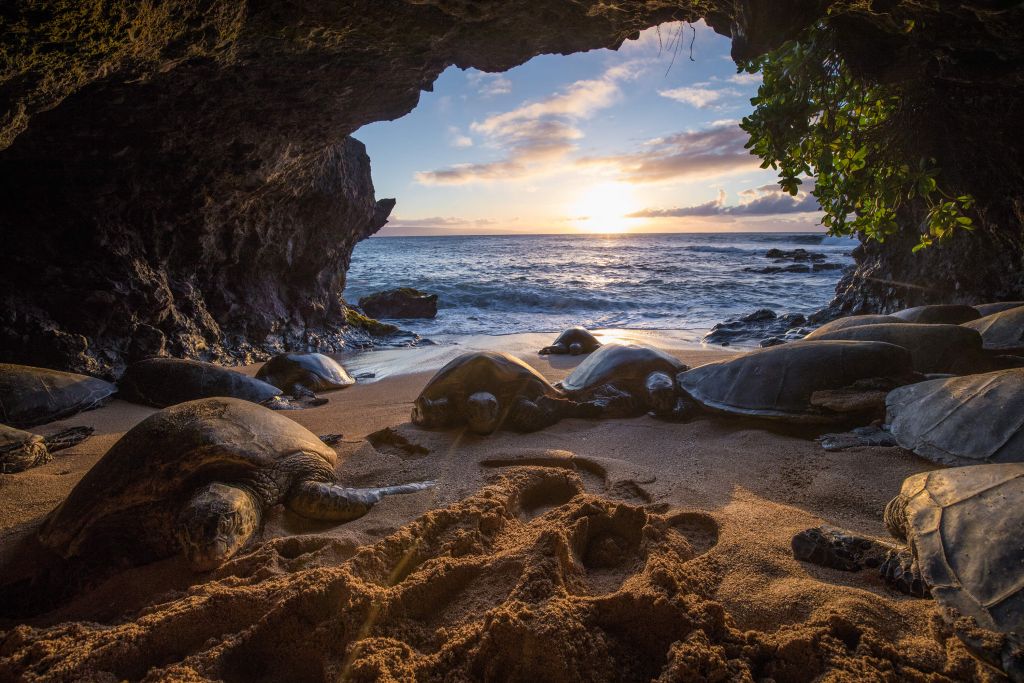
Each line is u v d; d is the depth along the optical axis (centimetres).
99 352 798
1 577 317
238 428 384
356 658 225
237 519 323
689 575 268
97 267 805
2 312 730
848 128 539
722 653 217
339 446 505
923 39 501
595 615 239
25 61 418
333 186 1194
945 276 1038
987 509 236
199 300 1001
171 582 312
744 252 5212
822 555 280
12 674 233
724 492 368
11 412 587
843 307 1253
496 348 1141
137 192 823
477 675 217
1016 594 202
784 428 495
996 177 796
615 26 680
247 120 810
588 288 2262
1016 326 617
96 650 236
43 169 730
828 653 214
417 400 559
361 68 771
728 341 1139
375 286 2531
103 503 331
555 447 480
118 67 517
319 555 313
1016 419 347
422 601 262
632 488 389
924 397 427
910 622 233
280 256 1168
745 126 542
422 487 399
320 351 1216
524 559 279
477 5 595
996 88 631
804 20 477
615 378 606
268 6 549
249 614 256
